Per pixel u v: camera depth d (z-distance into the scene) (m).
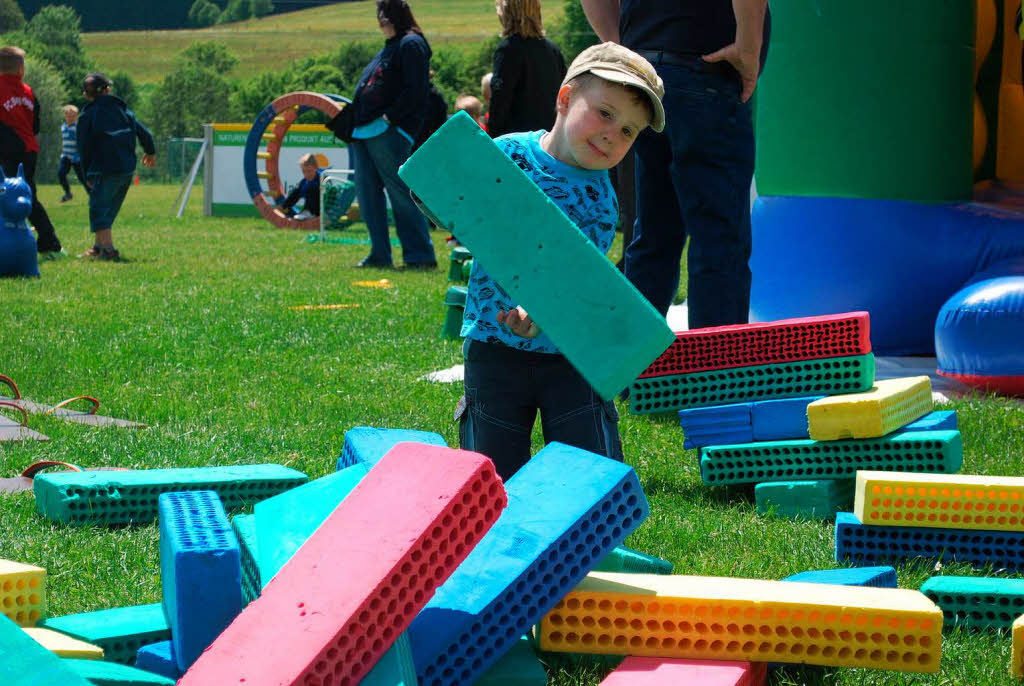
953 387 6.86
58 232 19.58
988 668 2.75
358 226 23.00
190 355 7.43
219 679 2.05
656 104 2.97
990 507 3.51
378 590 2.05
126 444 5.01
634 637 2.52
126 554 3.56
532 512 2.61
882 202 7.92
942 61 7.87
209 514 2.84
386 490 2.31
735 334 4.73
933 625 2.42
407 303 10.22
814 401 4.43
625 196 8.49
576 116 3.01
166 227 21.83
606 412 3.21
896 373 7.34
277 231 21.30
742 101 5.82
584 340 2.63
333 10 138.88
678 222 6.34
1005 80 10.75
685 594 2.49
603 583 2.57
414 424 5.47
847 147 7.93
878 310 7.96
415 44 12.80
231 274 12.71
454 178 2.71
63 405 5.61
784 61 8.10
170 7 139.62
